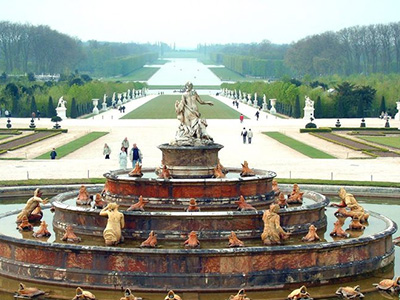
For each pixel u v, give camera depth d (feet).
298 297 118.93
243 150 339.98
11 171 258.57
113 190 155.74
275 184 167.53
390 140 391.65
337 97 598.34
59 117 527.40
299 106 592.60
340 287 125.59
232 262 124.26
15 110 614.75
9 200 206.59
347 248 131.23
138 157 258.57
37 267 128.36
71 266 126.72
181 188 148.15
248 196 151.53
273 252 125.39
